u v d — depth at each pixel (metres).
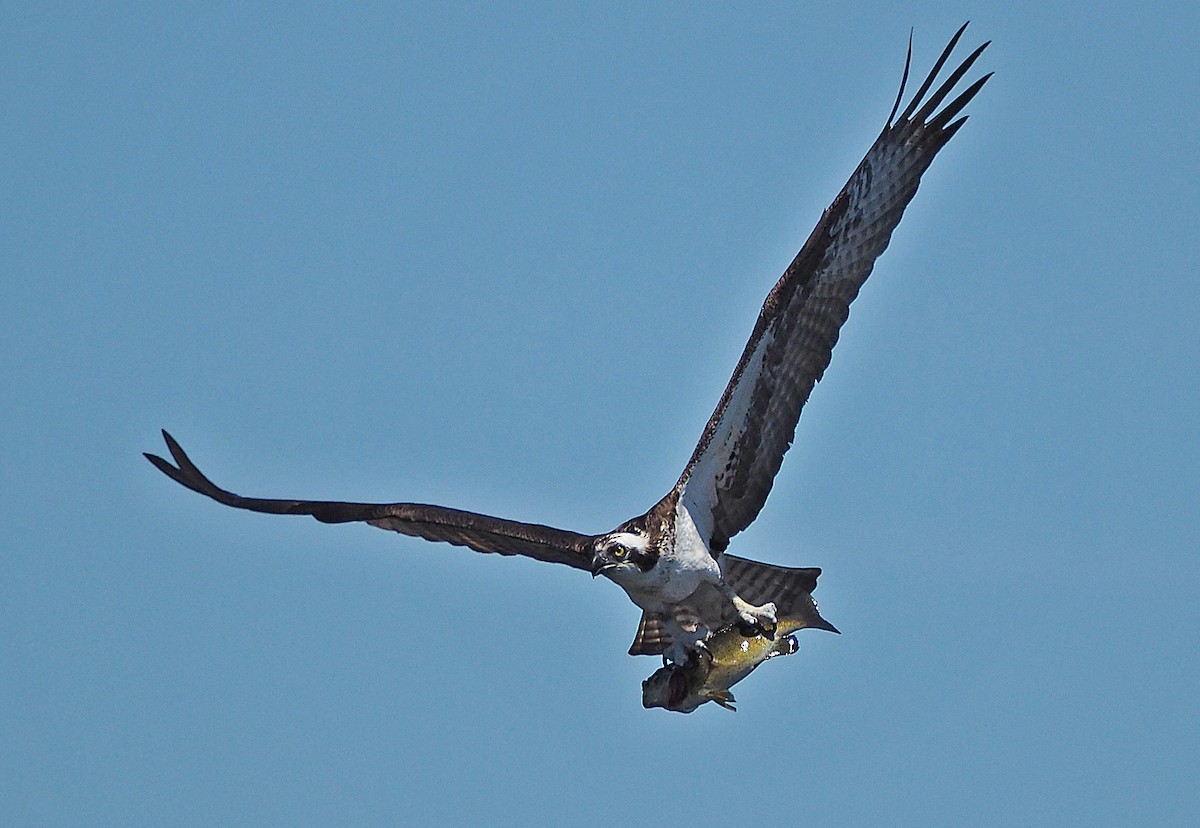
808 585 17.09
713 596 16.80
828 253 16.16
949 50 16.14
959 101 16.23
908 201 16.30
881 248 16.25
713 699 17.11
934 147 16.31
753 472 16.56
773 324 16.16
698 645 16.91
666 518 16.70
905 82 16.14
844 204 16.12
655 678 17.03
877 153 16.22
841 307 16.23
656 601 16.91
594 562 16.77
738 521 16.69
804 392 16.33
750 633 16.67
